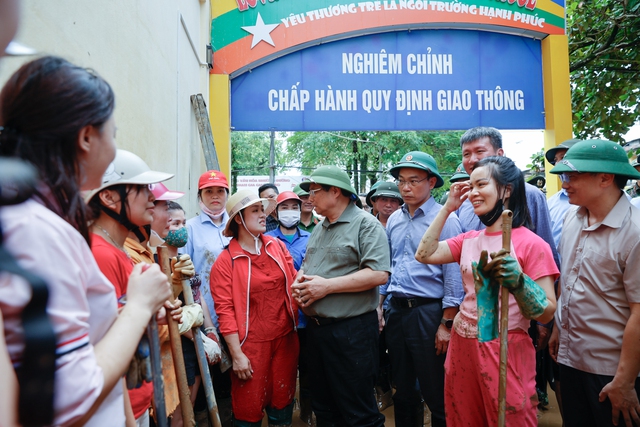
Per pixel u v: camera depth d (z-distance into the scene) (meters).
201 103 5.17
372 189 4.63
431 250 2.42
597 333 2.16
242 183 13.22
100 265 1.66
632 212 2.13
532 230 2.24
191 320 2.20
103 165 1.13
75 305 0.93
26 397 0.76
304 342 3.77
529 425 2.06
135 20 3.15
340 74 6.01
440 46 6.12
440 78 6.12
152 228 2.41
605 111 7.02
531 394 2.08
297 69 5.97
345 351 2.79
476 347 2.15
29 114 0.98
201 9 5.66
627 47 6.83
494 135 3.03
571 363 2.27
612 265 2.11
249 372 2.88
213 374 3.34
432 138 16.53
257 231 3.00
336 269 2.90
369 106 6.03
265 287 2.97
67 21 2.09
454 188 2.39
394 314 3.07
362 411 2.81
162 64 3.89
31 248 0.86
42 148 0.99
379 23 5.95
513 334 2.08
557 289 2.70
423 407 3.41
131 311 1.16
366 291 2.85
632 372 2.00
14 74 1.02
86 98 1.03
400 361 3.05
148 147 3.44
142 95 3.30
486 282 1.81
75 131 1.01
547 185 6.29
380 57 6.05
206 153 5.09
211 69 5.82
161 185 2.41
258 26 5.86
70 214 1.02
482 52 6.17
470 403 2.23
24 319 0.78
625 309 2.11
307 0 5.91
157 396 1.43
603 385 2.14
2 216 0.85
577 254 2.29
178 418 2.79
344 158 17.02
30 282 0.78
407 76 6.09
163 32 3.93
